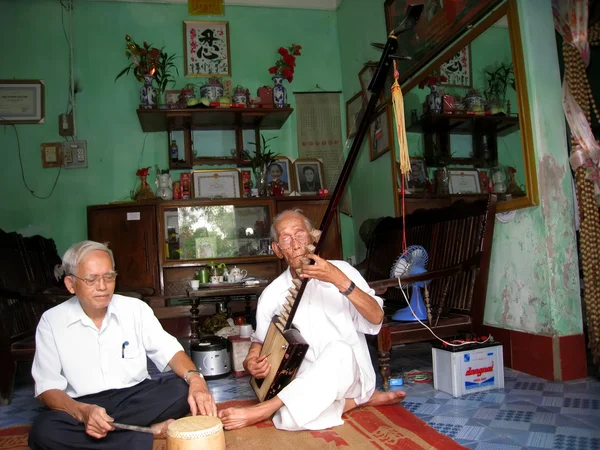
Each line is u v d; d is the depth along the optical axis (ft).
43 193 17.98
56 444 5.89
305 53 20.10
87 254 6.32
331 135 19.85
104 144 18.48
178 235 17.19
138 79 17.97
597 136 10.43
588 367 10.23
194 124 18.56
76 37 18.58
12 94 18.01
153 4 19.16
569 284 9.86
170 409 6.71
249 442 6.78
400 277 9.55
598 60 10.65
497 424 7.36
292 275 8.12
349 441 6.72
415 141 14.14
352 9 18.78
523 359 10.35
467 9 11.63
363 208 18.34
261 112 17.75
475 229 10.66
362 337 8.25
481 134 11.28
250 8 19.81
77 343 6.66
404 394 8.32
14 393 11.34
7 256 12.55
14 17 18.26
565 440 6.63
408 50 14.56
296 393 7.07
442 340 9.36
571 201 10.06
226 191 18.48
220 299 17.16
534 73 9.95
